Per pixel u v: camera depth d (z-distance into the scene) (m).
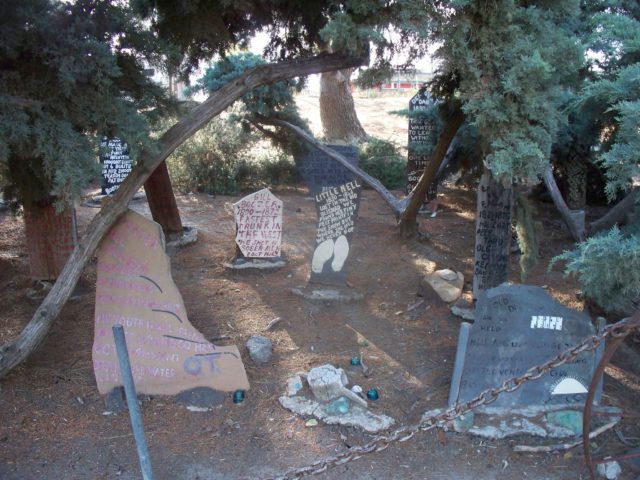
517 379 2.99
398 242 9.18
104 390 4.88
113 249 5.05
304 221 10.73
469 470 4.15
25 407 4.76
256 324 6.34
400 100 27.30
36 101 4.07
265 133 10.05
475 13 4.12
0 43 3.88
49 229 6.81
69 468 4.13
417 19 3.99
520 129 4.14
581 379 4.70
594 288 4.25
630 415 4.43
